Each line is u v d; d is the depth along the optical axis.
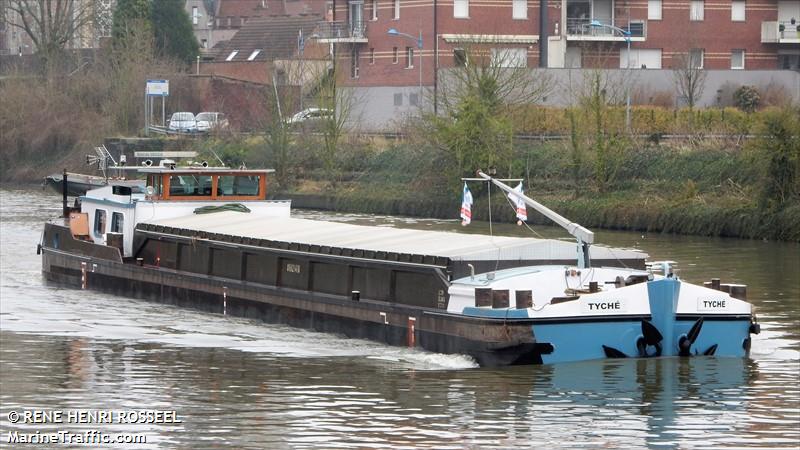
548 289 50.62
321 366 50.69
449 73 137.38
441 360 50.69
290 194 137.12
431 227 110.69
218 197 72.75
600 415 43.34
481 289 49.31
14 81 187.62
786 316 62.16
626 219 107.31
